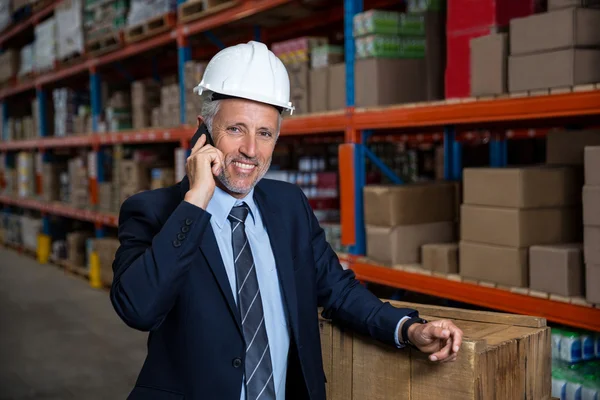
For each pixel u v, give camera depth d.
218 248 1.45
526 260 2.63
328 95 3.80
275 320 1.53
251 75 1.42
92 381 4.12
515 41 2.59
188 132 5.25
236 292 1.47
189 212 1.32
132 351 4.71
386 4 4.27
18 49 11.01
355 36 3.53
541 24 2.47
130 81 7.77
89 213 7.20
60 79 8.95
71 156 9.40
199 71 5.09
